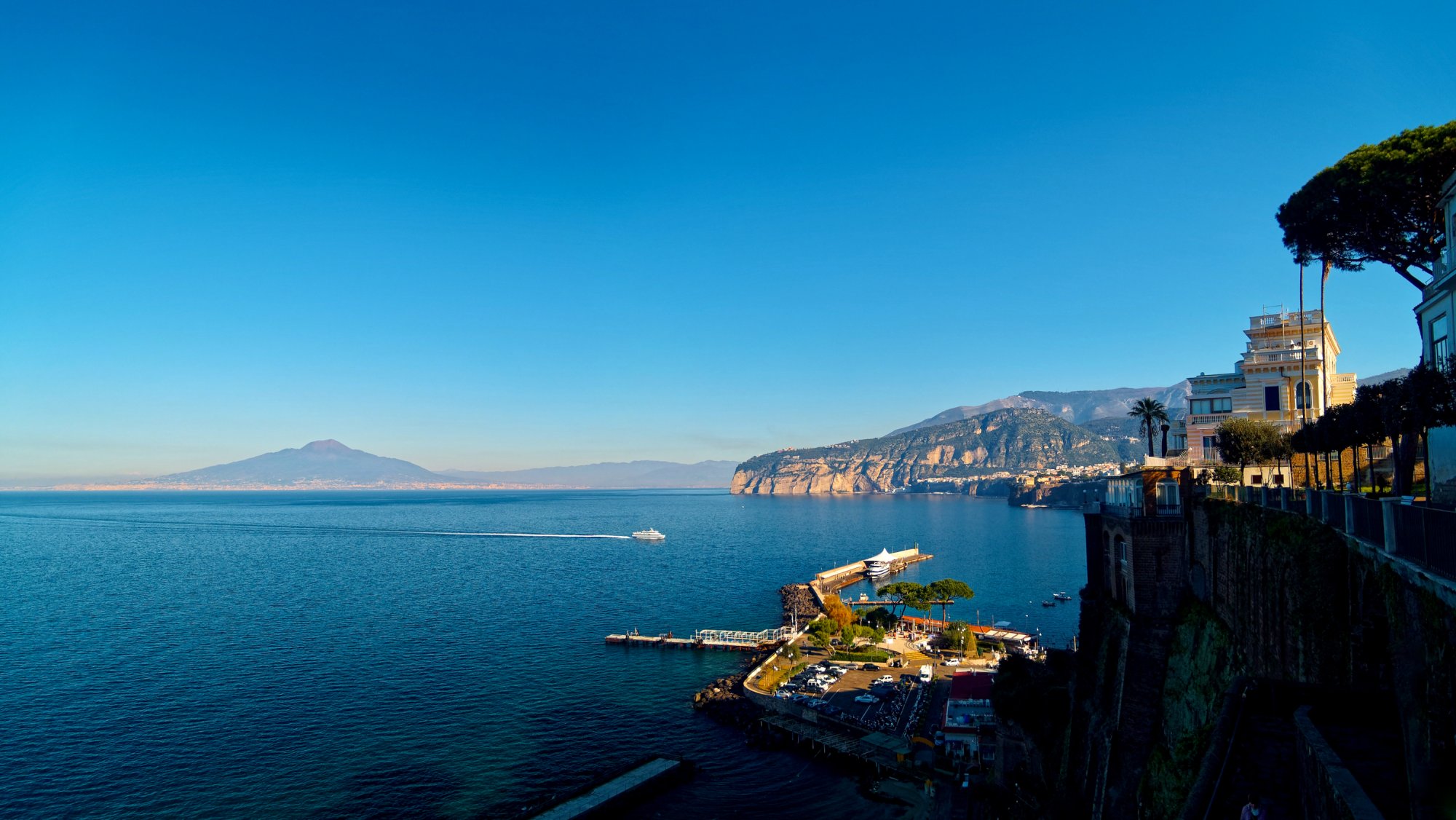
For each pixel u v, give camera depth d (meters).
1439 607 20.48
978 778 81.12
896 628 156.62
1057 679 71.50
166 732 98.62
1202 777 24.02
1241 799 23.30
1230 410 91.06
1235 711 25.45
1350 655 28.48
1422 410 38.38
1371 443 46.88
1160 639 50.81
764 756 94.62
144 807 78.12
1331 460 67.44
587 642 150.88
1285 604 34.84
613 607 189.25
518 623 168.25
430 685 120.19
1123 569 54.88
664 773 86.19
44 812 76.88
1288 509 37.94
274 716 105.06
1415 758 21.31
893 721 102.81
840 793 84.12
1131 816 48.12
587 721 105.56
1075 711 60.69
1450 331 43.84
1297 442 58.09
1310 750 21.61
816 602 198.12
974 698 95.81
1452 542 19.98
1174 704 47.97
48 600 195.00
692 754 94.81
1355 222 53.84
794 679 123.25
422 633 157.50
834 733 98.12
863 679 123.62
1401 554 23.86
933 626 159.50
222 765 88.25
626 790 81.62
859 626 151.75
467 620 170.75
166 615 174.38
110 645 144.38
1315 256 59.62
